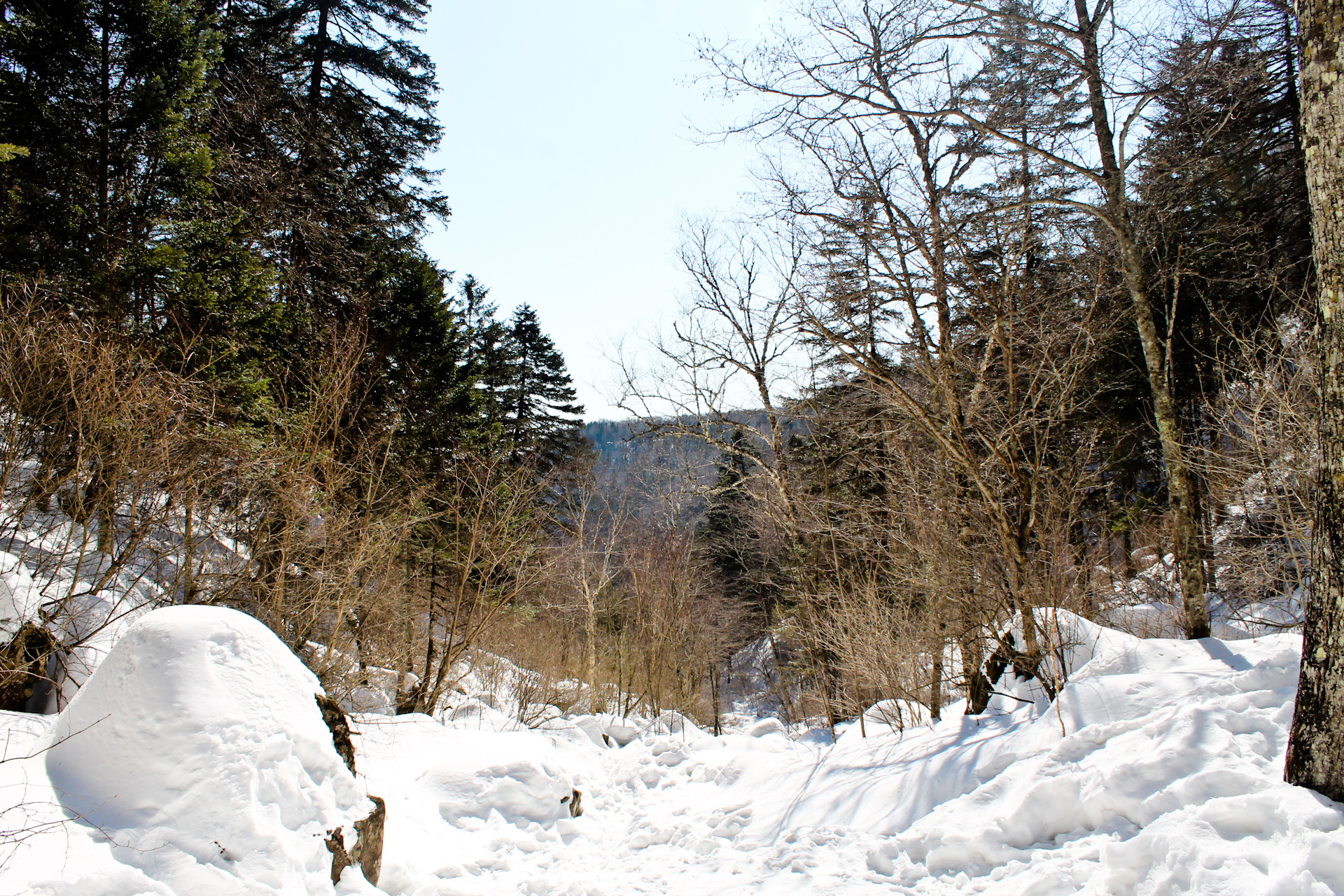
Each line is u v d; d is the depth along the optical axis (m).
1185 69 7.95
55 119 10.52
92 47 11.12
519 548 13.94
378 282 16.59
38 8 10.39
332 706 5.68
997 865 4.68
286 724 4.48
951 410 8.61
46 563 7.41
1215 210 10.75
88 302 9.27
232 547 10.17
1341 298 4.06
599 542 19.81
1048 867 4.29
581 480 19.58
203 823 3.79
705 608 23.00
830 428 14.07
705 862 6.53
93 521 8.09
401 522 11.94
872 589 10.91
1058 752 5.45
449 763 7.72
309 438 10.73
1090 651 7.14
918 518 10.17
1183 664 6.30
